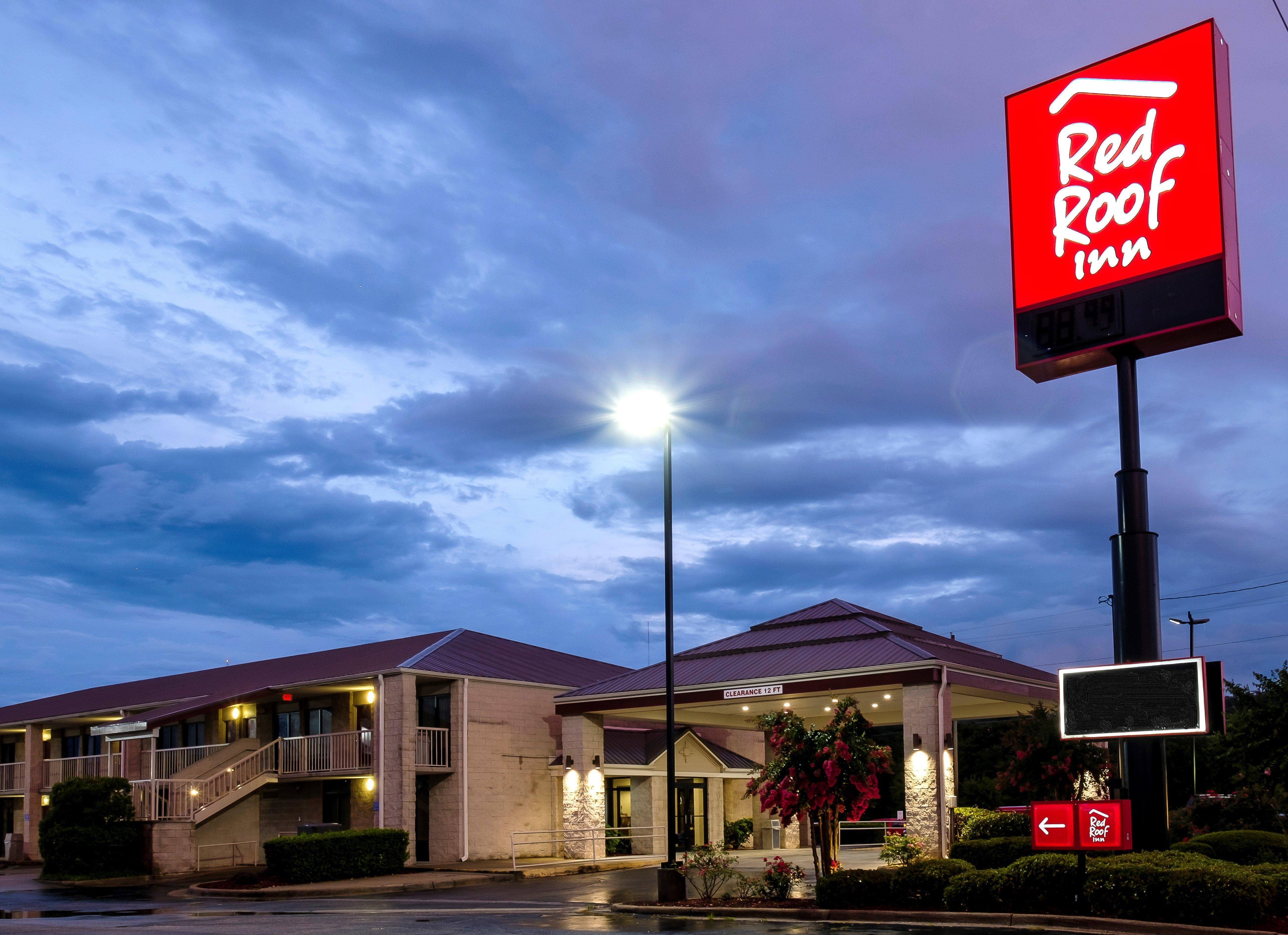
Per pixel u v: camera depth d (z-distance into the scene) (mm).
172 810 32531
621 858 32156
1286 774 20406
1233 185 17594
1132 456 17438
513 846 30125
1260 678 21328
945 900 16562
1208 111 17219
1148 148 17703
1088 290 17969
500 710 34375
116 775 40344
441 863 32312
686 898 20109
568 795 32375
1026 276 18703
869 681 26422
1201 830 29031
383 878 27656
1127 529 17172
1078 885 15102
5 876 34906
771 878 19547
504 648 38594
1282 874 14352
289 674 38250
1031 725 24141
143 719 35969
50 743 45531
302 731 36562
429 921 17812
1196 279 16953
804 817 20375
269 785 35875
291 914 19859
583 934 15422
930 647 28312
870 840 41781
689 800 36969
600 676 39250
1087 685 16469
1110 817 14875
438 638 38344
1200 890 13938
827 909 17547
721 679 29406
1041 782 23344
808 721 37094
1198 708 15547
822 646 29531
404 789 31516
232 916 19625
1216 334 17094
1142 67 17969
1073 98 18641
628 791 35844
